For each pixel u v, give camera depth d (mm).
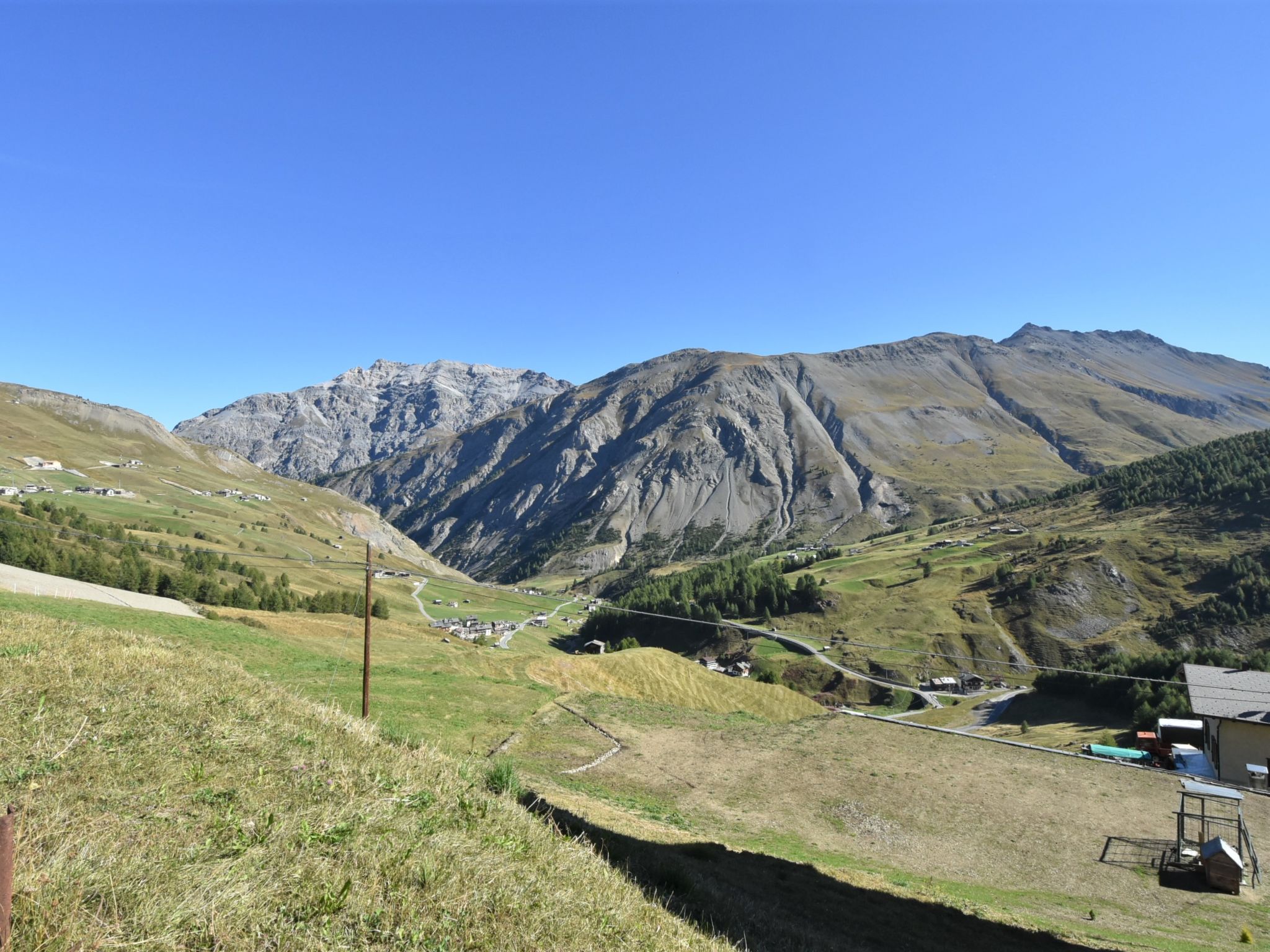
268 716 14102
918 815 40500
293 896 6820
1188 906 30578
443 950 6738
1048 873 34031
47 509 172250
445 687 55719
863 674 176250
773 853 32125
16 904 5289
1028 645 178250
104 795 8312
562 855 11062
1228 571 180625
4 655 14898
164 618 54656
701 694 93875
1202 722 71000
